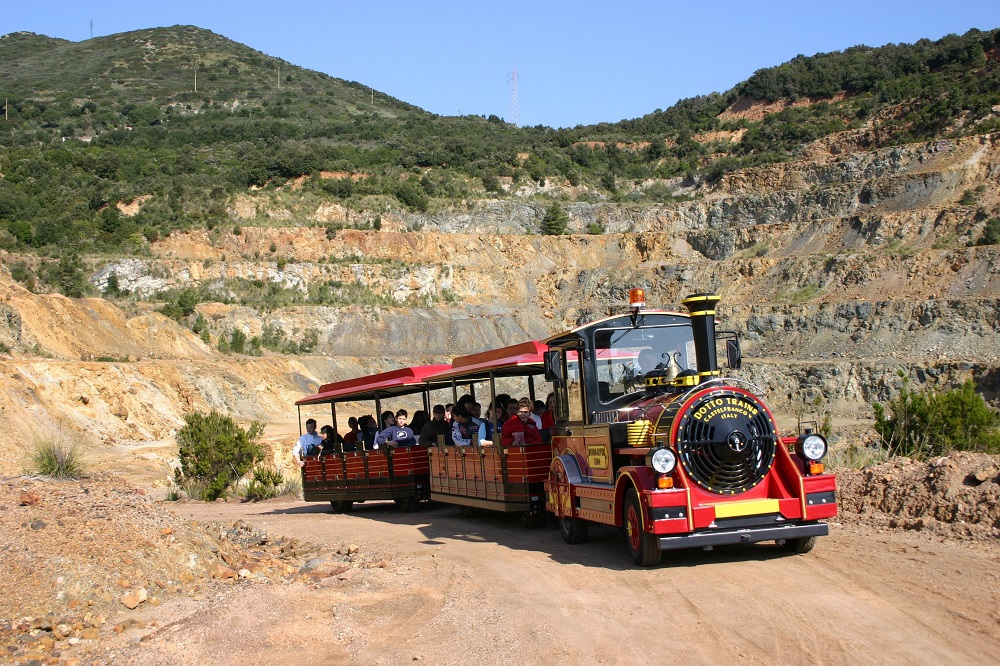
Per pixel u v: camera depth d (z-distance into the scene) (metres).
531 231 114.12
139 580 9.20
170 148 134.62
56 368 47.31
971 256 79.88
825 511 9.16
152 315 73.56
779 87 150.88
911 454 15.19
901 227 90.81
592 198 124.00
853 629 6.63
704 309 9.68
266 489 25.97
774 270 92.56
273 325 83.38
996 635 6.30
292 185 113.31
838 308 79.56
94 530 9.83
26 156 113.00
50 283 77.62
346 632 7.81
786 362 73.31
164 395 54.09
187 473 26.98
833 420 62.12
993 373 62.59
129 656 7.27
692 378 9.88
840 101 143.00
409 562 11.00
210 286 88.19
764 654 6.25
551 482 12.12
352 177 117.06
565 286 101.69
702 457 9.07
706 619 7.19
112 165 110.56
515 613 7.92
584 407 10.86
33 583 8.54
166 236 93.19
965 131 106.69
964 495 10.41
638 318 10.98
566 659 6.52
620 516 9.84
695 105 165.38
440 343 86.81
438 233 104.31
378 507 20.39
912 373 65.62
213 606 8.64
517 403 14.08
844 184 105.00
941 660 5.88
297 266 93.06
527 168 126.88
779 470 9.40
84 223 93.06
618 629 7.14
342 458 19.28
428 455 17.30
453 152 130.25
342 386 19.70
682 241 106.81
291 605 8.73
